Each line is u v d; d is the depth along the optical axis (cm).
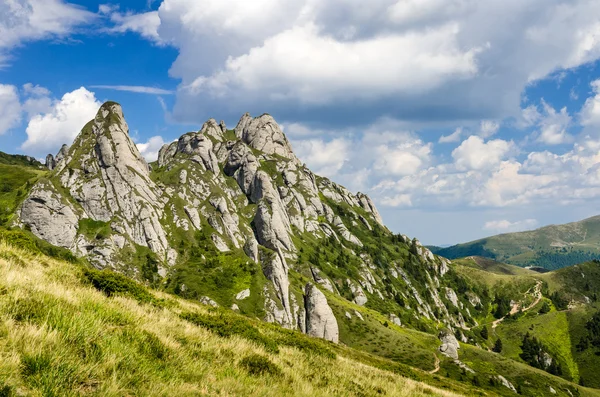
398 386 2014
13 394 641
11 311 909
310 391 1277
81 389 747
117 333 1041
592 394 17325
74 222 18175
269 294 16762
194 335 1468
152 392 826
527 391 15862
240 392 1032
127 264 17400
